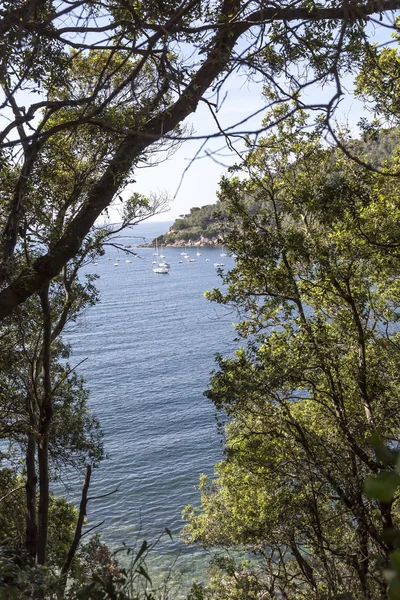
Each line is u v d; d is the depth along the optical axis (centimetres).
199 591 806
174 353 8200
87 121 354
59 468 1420
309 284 1412
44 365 1195
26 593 362
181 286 15850
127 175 640
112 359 8075
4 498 1388
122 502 3756
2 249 581
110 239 1104
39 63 484
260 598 1504
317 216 1300
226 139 291
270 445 1461
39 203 855
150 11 383
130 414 5541
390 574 76
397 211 1227
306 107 242
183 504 3716
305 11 392
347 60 471
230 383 1301
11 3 416
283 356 1361
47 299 1159
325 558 1205
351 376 1375
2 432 1231
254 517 1705
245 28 452
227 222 1399
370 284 1406
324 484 1316
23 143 382
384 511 1099
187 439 4800
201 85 464
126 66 786
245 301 1437
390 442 1219
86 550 1330
